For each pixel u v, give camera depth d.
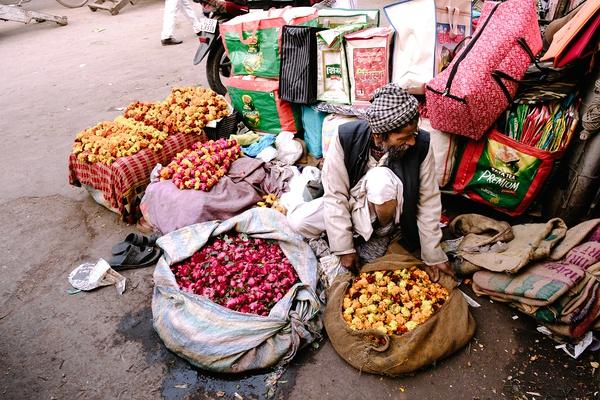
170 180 3.02
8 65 7.00
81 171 3.31
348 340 2.07
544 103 2.48
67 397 2.09
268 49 3.39
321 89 3.22
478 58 2.41
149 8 9.90
